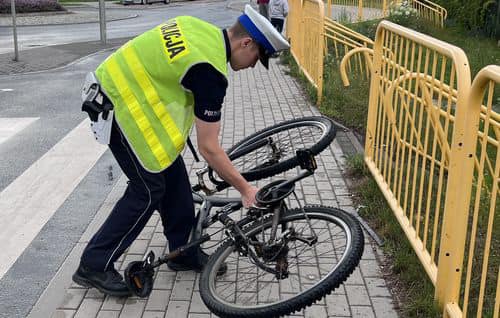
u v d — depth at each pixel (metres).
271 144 3.67
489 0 15.49
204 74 2.90
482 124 3.97
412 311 3.21
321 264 3.02
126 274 3.24
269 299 3.09
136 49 3.10
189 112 3.17
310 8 8.97
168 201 3.51
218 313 2.81
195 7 30.25
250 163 3.72
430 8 17.62
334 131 3.51
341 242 2.96
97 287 3.43
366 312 3.27
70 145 6.54
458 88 2.97
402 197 4.39
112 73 3.13
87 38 16.77
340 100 7.93
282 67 11.30
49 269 3.93
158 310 3.33
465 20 16.28
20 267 3.96
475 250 3.81
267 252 2.90
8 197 5.14
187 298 3.44
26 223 4.62
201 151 3.00
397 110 4.46
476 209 2.79
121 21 22.77
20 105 8.42
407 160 4.33
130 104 3.08
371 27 15.34
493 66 2.55
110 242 3.37
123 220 3.32
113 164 5.94
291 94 8.89
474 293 3.34
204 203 3.57
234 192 4.89
